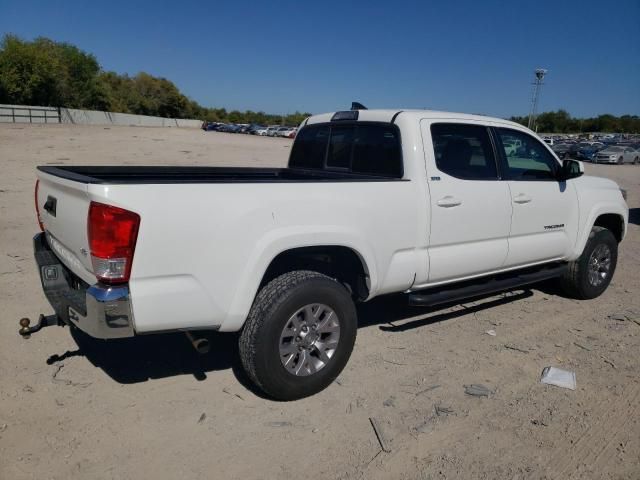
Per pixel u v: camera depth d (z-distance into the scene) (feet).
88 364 13.82
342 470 10.09
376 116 15.57
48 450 10.33
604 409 12.48
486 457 10.59
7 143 78.59
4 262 21.95
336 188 12.67
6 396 12.12
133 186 10.12
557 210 18.13
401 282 14.33
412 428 11.48
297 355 12.32
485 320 17.99
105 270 10.09
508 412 12.23
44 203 13.14
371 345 15.64
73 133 113.09
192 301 10.86
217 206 10.93
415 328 17.04
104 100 243.60
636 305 20.08
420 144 14.55
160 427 11.23
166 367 13.85
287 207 11.82
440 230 14.78
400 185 13.91
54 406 11.82
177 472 9.88
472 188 15.43
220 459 10.29
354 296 14.38
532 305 19.74
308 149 18.47
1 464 9.87
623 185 72.33
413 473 10.06
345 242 12.76
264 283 13.33
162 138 117.50
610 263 20.71
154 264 10.38
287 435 11.12
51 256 13.33
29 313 16.78
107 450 10.41
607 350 15.81
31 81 202.08
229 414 11.82
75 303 10.83
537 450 10.86
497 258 16.49
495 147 16.46
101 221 9.93
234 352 14.85
